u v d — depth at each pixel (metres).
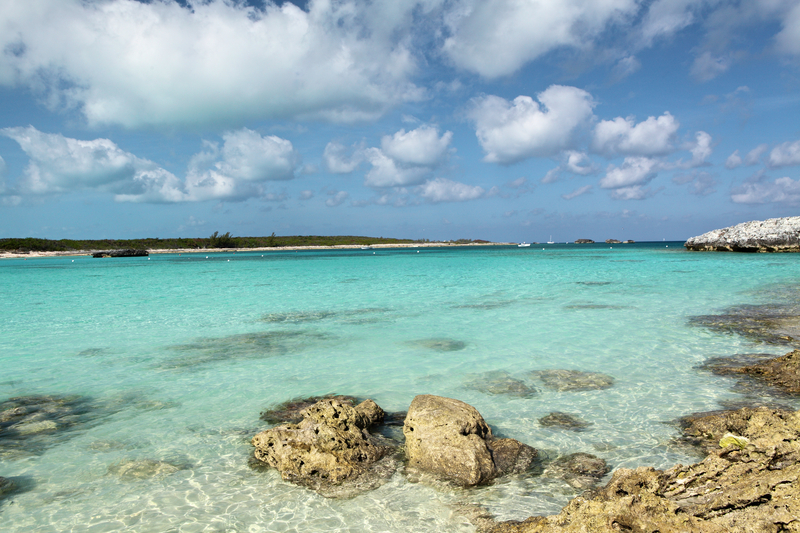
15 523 5.03
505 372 9.91
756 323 13.52
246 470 6.14
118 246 121.88
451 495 5.41
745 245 49.41
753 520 3.80
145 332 14.52
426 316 16.45
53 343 13.14
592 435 6.80
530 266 40.94
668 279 26.34
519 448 6.28
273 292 24.25
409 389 9.05
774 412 6.14
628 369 9.84
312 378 9.81
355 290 24.47
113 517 5.13
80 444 6.91
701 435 6.56
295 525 4.94
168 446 6.84
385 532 4.78
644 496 4.27
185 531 4.86
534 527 4.36
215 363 11.01
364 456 6.21
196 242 143.62
